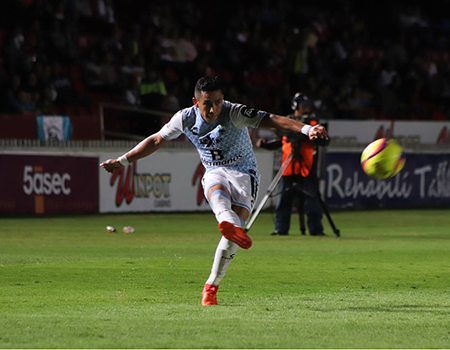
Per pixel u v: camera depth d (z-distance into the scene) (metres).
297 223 46.31
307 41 71.50
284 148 37.03
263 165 53.41
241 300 18.64
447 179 60.94
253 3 76.44
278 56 72.00
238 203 18.09
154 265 25.69
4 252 29.45
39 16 61.41
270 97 67.44
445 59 81.50
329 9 79.44
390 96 71.94
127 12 70.75
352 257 28.58
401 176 58.44
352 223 45.75
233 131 18.00
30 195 46.66
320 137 16.91
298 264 26.36
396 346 13.14
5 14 60.72
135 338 13.52
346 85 70.44
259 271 24.47
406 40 79.69
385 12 82.25
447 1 86.06
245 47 70.25
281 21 75.38
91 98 59.78
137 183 50.38
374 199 57.41
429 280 22.73
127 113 53.41
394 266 26.03
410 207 58.66
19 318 15.59
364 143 57.12
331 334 14.06
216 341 13.30
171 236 36.50
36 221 43.38
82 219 45.19
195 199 52.53
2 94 53.62
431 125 61.59
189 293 19.81
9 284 21.23
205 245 32.69
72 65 61.12
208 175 18.25
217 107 17.47
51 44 60.28
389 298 19.02
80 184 48.53
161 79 58.56
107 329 14.33
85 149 48.72
